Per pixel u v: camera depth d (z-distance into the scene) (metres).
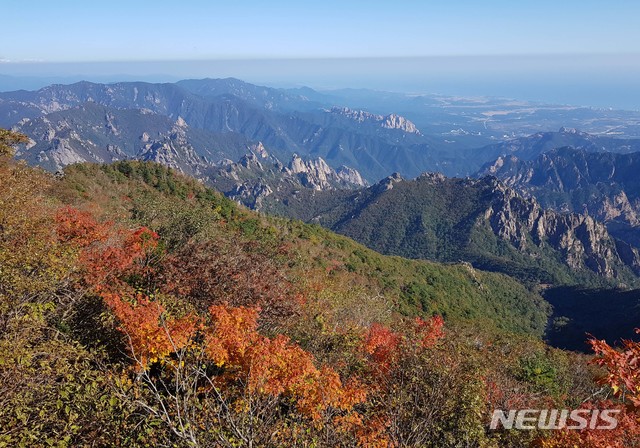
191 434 7.66
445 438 10.30
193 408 8.37
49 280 12.54
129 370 10.68
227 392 10.39
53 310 12.01
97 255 17.36
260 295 17.12
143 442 8.38
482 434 10.50
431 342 14.09
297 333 16.86
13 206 14.88
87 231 19.19
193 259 18.09
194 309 14.57
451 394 10.91
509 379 16.61
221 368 13.02
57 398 8.62
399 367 12.33
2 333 9.34
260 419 9.25
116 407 8.88
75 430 8.21
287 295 19.02
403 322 20.55
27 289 11.39
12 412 7.88
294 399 10.97
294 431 8.53
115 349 12.84
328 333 17.34
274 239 42.34
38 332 10.30
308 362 11.74
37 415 8.24
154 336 11.34
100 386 9.23
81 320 13.79
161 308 12.69
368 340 16.92
